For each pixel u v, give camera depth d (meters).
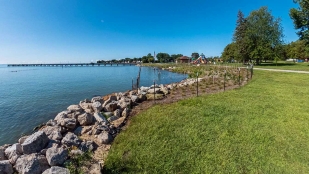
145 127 7.09
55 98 18.64
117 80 35.06
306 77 19.81
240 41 50.72
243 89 13.72
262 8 46.66
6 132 9.74
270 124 6.93
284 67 36.34
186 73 45.75
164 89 14.96
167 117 7.92
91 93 21.55
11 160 4.79
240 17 53.34
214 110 8.62
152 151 5.48
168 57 131.50
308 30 33.41
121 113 9.36
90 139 6.57
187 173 4.56
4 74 59.56
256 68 34.00
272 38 46.12
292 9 34.59
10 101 17.20
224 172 4.53
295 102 9.78
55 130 6.67
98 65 157.62
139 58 158.00
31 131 9.87
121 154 5.41
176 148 5.57
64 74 55.97
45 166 4.63
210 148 5.50
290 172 4.43
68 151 5.09
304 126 6.70
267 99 10.50
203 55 76.38
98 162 5.04
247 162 4.83
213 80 19.59
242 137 6.02
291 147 5.41
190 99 10.98
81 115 8.06
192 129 6.68
